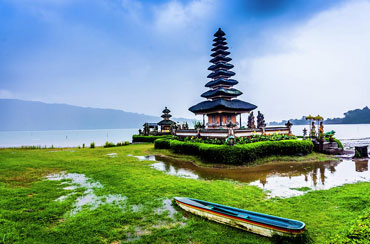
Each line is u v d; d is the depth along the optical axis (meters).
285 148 22.45
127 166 19.56
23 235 7.20
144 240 6.93
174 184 13.20
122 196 11.16
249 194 11.41
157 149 31.78
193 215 8.84
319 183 13.54
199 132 27.91
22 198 10.72
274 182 14.01
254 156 20.31
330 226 7.58
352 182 13.59
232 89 32.91
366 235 4.84
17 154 28.20
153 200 10.52
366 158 22.34
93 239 7.04
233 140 20.42
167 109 56.16
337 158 22.64
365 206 8.95
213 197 10.88
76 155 27.36
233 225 7.73
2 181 14.21
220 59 34.06
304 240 6.49
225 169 18.41
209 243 6.70
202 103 34.22
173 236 7.16
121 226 7.92
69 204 10.02
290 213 8.86
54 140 82.81
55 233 7.38
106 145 40.81
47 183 13.66
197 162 21.48
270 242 6.67
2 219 8.15
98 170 17.53
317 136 27.53
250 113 34.28
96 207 9.74
